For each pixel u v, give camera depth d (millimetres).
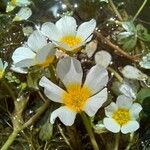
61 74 80
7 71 95
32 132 89
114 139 85
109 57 87
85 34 84
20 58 85
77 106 78
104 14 101
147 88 86
